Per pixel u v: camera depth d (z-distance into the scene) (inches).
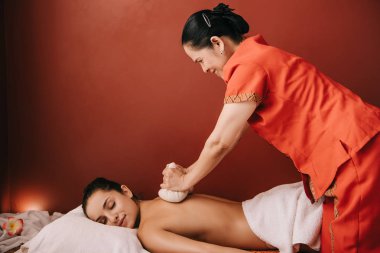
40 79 90.4
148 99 87.6
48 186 94.1
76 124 90.8
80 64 88.5
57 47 88.7
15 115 92.6
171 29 84.6
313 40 81.0
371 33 79.5
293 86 50.6
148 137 88.9
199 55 55.7
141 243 62.9
